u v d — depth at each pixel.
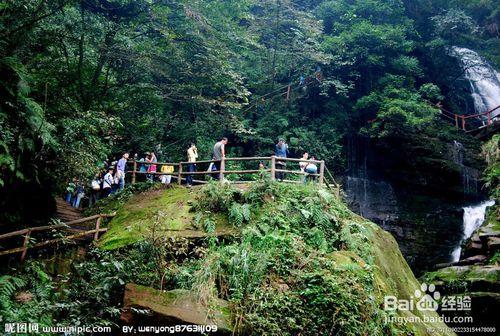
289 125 20.62
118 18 14.55
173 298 6.58
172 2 14.66
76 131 10.00
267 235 7.99
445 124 21.92
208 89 17.14
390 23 23.97
